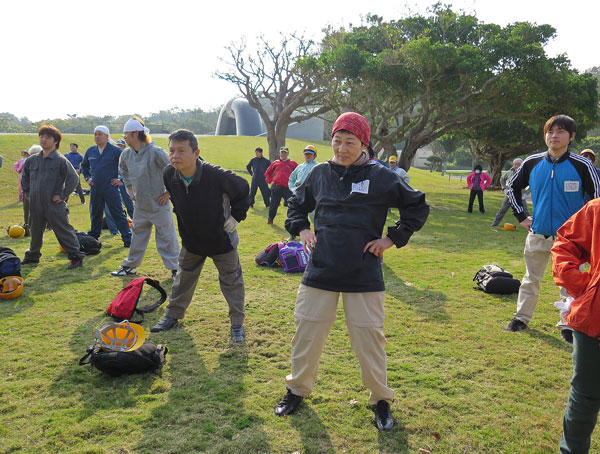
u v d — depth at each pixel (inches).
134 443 99.7
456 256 311.6
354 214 102.6
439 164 3139.8
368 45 920.3
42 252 281.3
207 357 143.6
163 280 226.1
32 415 109.6
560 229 91.9
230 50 1080.2
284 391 124.3
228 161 1238.9
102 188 291.7
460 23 858.8
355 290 102.4
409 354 150.6
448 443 103.7
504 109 872.9
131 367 128.5
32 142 943.7
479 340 163.5
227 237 150.9
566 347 158.9
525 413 116.6
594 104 875.4
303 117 1122.7
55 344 149.7
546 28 820.6
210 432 104.6
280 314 183.5
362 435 105.7
